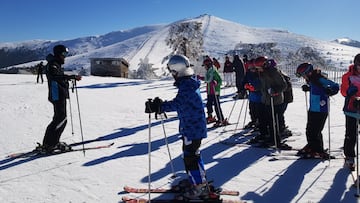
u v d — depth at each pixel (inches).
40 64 930.7
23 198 185.8
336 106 502.0
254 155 254.2
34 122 394.6
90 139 317.7
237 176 212.4
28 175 221.1
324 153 241.1
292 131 330.0
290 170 219.8
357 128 193.5
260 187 194.7
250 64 305.9
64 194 190.4
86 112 465.7
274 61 266.4
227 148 275.4
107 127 369.7
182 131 173.8
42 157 258.7
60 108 266.5
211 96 367.9
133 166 235.1
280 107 274.4
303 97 604.4
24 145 296.2
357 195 178.5
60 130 269.4
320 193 184.5
